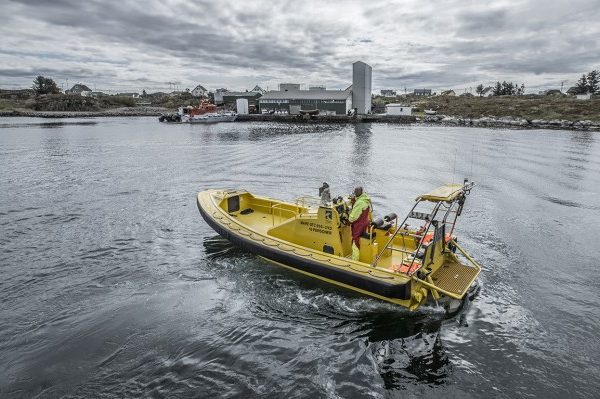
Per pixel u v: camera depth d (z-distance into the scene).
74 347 7.19
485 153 32.00
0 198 17.38
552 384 6.35
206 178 22.09
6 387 6.23
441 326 7.96
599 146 36.47
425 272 8.31
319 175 22.91
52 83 141.50
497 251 11.66
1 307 8.49
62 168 25.08
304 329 7.88
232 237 10.87
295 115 76.88
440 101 114.25
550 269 10.48
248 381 6.41
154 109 119.19
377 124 70.38
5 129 56.59
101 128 59.91
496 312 8.44
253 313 8.39
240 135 48.28
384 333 7.75
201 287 9.43
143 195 18.14
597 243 12.28
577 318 8.20
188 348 7.19
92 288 9.35
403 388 6.29
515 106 86.19
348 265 8.83
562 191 18.95
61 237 12.61
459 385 6.36
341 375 6.58
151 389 6.21
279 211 12.48
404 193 18.62
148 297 8.95
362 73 79.38
